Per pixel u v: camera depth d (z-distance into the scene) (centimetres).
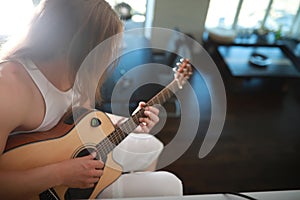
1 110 71
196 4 266
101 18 79
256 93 250
